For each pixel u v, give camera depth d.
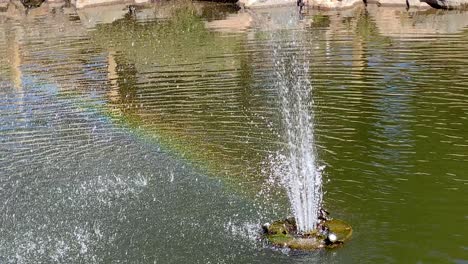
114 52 15.93
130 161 8.51
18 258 6.13
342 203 6.88
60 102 11.56
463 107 9.95
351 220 6.48
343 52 14.29
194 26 19.64
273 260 5.82
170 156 8.62
